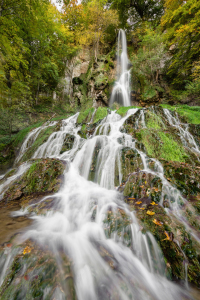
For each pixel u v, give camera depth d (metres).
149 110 6.69
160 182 3.19
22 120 11.86
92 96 16.34
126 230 2.22
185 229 2.18
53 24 14.86
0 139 9.95
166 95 13.91
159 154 4.64
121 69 18.28
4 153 8.65
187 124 6.10
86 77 18.17
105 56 18.70
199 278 1.66
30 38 13.77
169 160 4.37
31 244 1.87
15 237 2.01
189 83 12.38
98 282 1.53
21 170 4.59
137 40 19.75
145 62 14.09
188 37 11.59
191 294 1.55
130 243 2.09
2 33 9.02
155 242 2.00
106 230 2.31
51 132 7.72
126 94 16.02
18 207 3.12
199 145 5.45
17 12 9.03
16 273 1.48
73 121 9.98
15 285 1.39
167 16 13.96
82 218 2.64
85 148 5.39
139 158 4.06
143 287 1.57
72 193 3.52
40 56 15.20
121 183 3.79
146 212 2.54
